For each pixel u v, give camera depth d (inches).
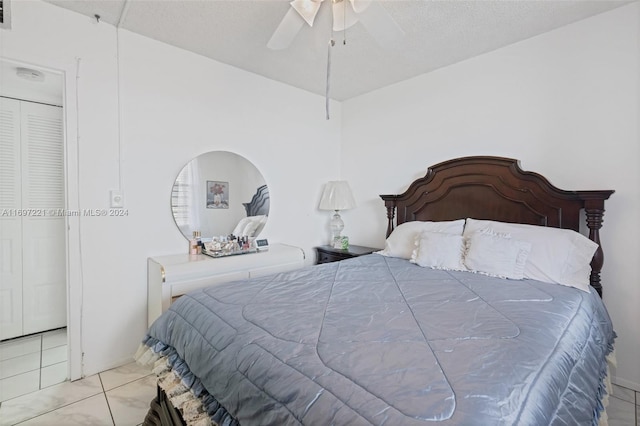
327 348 38.8
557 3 74.9
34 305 105.8
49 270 108.2
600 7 76.5
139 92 89.9
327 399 30.5
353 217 143.3
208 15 80.0
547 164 88.4
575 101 83.6
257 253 104.1
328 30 85.7
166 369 55.5
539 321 47.8
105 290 85.3
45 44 75.2
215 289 64.0
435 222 103.3
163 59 94.1
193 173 101.7
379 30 67.9
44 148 105.8
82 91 80.6
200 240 103.4
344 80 122.5
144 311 92.0
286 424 31.5
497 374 33.0
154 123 93.0
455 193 105.1
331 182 134.1
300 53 100.1
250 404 36.5
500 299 58.7
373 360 35.9
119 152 86.8
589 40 81.0
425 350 38.2
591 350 50.4
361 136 138.9
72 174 79.7
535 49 90.0
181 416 51.1
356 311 52.1
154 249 94.0
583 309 57.5
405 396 29.4
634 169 75.4
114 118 85.7
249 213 117.0
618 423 64.0
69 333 79.8
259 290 63.4
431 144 114.7
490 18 80.6
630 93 75.7
